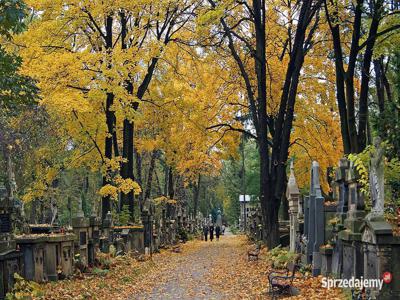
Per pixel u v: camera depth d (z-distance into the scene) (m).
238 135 34.75
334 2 22.11
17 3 11.75
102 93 24.17
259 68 25.22
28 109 28.00
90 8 26.44
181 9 29.66
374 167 11.23
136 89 33.50
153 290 16.47
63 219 51.84
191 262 26.69
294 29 30.44
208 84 33.00
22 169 35.28
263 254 24.22
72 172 44.91
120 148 41.28
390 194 15.67
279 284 13.48
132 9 26.78
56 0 25.72
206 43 30.31
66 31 27.25
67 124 28.88
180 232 52.78
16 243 14.83
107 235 24.42
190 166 36.78
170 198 49.88
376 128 17.72
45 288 14.70
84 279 17.53
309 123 33.38
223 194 83.94
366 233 11.30
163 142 36.84
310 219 17.41
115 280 17.89
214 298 14.44
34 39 25.78
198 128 32.75
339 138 33.41
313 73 32.56
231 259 27.00
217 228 55.44
